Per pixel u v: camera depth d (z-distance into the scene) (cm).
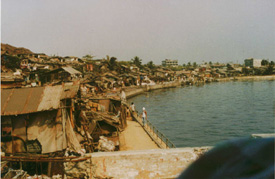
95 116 2003
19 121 1417
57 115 1446
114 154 1262
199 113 5022
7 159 1261
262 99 6550
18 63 4734
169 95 8156
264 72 16412
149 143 2203
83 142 1700
